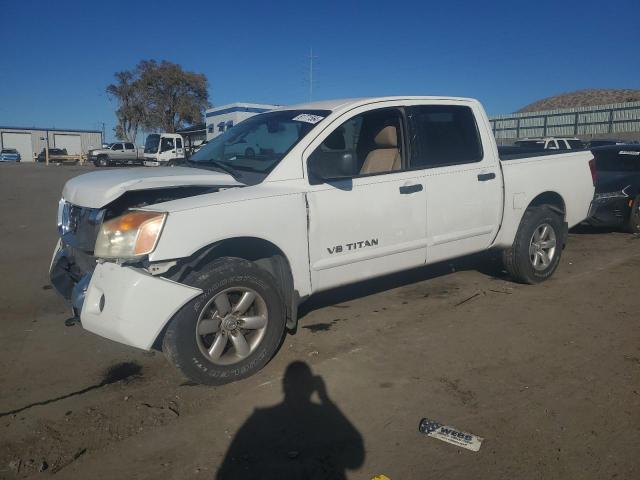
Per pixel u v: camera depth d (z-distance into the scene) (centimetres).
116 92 5819
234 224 361
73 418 326
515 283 583
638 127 3606
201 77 5856
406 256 460
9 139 7269
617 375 367
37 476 274
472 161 504
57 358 412
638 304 509
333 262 416
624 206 861
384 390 354
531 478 265
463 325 464
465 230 498
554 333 442
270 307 379
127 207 380
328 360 400
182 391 360
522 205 541
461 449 289
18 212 1207
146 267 340
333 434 306
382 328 461
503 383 360
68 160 5072
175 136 3428
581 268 648
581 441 294
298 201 393
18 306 534
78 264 400
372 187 433
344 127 463
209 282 351
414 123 472
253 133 467
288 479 269
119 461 285
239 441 301
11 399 350
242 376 370
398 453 288
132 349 429
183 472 276
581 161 607
